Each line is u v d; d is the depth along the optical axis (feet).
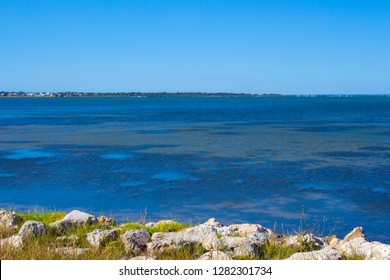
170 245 28.73
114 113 378.73
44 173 89.81
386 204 63.98
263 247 29.66
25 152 122.42
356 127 210.59
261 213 59.11
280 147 130.00
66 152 122.01
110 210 60.75
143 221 39.70
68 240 30.09
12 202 65.92
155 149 126.93
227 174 87.20
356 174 87.10
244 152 119.24
